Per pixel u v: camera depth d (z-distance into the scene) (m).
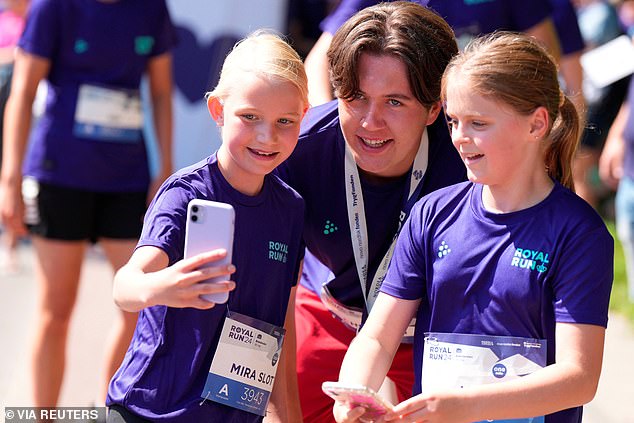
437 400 7.21
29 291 20.30
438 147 9.22
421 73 8.41
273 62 7.99
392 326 8.09
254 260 8.29
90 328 18.00
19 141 13.32
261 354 8.32
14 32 22.31
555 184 7.76
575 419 7.95
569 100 8.02
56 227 13.46
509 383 7.32
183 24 19.83
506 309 7.57
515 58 7.43
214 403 8.11
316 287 10.22
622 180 18.45
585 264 7.43
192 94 20.02
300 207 8.65
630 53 20.16
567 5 16.95
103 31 13.46
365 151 8.79
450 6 13.23
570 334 7.40
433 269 7.87
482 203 7.81
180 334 8.04
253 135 8.01
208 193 8.14
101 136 13.60
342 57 8.52
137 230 13.98
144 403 7.98
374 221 9.38
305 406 10.36
